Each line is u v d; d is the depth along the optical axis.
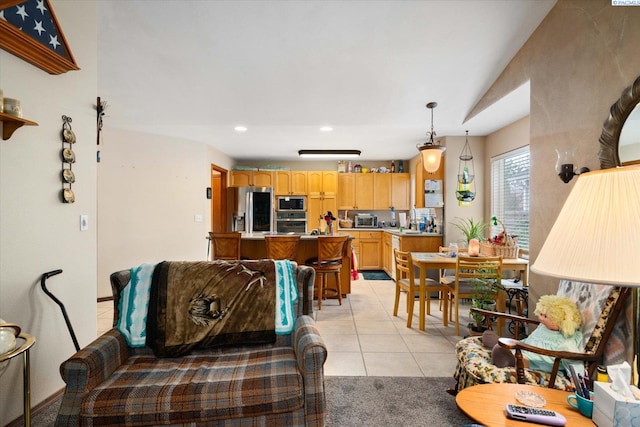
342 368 2.43
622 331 1.59
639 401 1.00
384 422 1.80
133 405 1.32
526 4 2.25
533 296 2.53
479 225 4.39
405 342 2.92
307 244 4.43
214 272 1.93
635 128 1.64
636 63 1.66
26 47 1.64
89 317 2.18
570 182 2.14
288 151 5.96
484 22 2.39
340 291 4.16
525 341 1.80
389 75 3.00
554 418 1.12
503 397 1.31
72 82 2.04
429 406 1.95
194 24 2.39
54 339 1.91
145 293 1.83
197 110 3.62
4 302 1.64
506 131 4.04
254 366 1.58
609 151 1.77
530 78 2.54
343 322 3.45
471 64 2.86
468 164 4.61
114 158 4.32
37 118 1.80
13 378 1.68
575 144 2.09
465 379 1.87
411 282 3.32
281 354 1.72
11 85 1.66
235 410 1.36
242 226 6.25
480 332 2.84
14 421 1.68
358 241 6.44
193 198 5.01
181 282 1.87
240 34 2.48
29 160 1.76
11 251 1.68
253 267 2.02
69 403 1.32
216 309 1.83
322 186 6.63
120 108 3.55
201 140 5.01
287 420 1.41
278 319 1.88
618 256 0.88
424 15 2.32
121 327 1.74
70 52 1.86
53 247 1.91
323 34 2.49
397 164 6.84
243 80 3.06
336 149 5.66
